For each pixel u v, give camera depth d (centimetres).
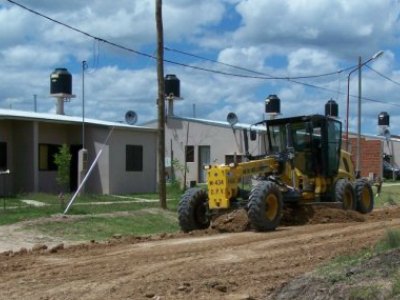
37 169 2720
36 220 1761
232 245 1323
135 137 3055
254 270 1055
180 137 4291
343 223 1744
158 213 2125
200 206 1673
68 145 2972
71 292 918
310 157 1844
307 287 867
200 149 4241
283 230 1582
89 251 1292
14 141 2734
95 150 2920
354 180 2100
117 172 2945
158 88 2309
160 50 2309
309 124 1817
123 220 1922
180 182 3347
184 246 1320
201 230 1639
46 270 1087
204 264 1108
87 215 1920
